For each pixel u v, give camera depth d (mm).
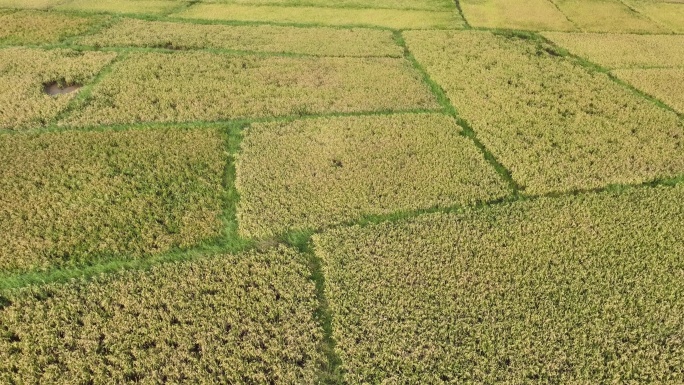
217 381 13227
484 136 24562
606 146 23562
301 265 16688
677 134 24797
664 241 17844
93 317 14750
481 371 13445
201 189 20281
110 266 16609
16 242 17062
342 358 13859
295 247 17562
